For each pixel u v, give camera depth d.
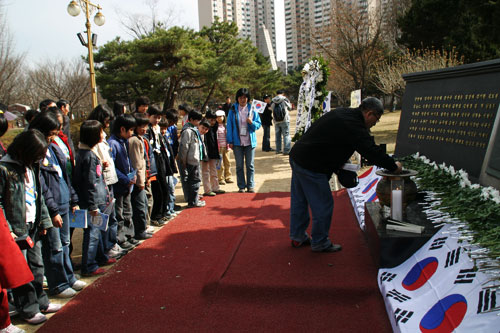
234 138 6.80
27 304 3.01
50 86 31.00
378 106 3.50
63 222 3.51
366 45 16.55
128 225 4.57
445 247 2.93
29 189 3.00
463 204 3.30
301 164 3.74
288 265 3.64
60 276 3.44
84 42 12.20
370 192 5.28
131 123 4.34
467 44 14.89
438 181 4.09
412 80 5.84
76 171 3.67
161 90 23.39
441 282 2.66
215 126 6.89
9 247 2.62
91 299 3.31
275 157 10.77
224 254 4.07
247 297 3.24
